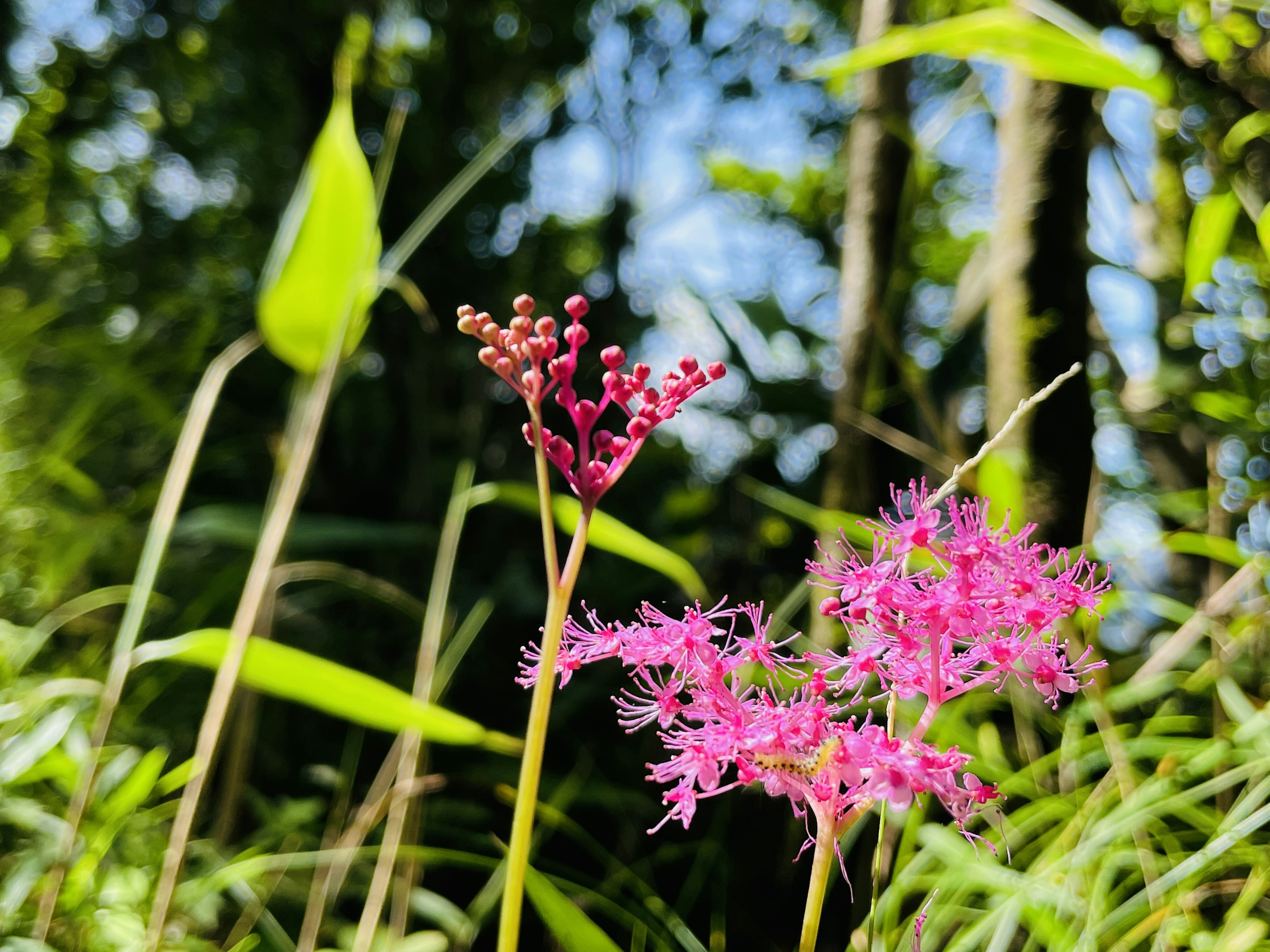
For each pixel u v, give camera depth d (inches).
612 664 18.3
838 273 27.2
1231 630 9.5
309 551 20.4
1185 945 7.2
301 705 17.5
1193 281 8.5
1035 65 7.6
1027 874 7.5
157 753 7.9
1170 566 13.9
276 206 29.7
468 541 22.8
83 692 8.0
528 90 31.0
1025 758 9.7
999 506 8.6
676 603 20.5
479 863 8.2
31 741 7.6
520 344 5.0
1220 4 9.5
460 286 28.1
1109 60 7.1
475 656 19.1
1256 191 11.1
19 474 12.9
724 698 4.5
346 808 11.1
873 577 4.5
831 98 31.0
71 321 21.3
